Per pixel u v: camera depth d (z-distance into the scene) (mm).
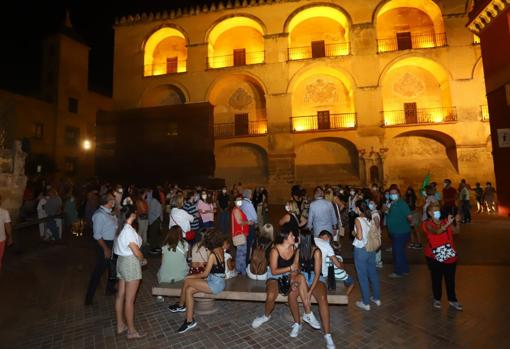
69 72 32438
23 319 4984
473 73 23641
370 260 5320
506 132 15016
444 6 24688
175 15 28609
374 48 25203
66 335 4469
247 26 28719
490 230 11961
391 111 25656
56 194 10609
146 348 4102
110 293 6031
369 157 24484
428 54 24344
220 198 11680
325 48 27281
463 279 6480
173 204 8641
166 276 5352
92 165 34188
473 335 4246
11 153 10797
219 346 4125
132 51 29250
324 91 27094
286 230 4418
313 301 4742
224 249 5242
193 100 27375
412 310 5098
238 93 28562
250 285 5020
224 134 28125
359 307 5262
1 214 6109
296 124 27078
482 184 22656
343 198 12445
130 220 4602
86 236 11703
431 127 23766
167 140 20500
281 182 25500
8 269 7730
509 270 6938
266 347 4086
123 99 28734
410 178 24719
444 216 5113
